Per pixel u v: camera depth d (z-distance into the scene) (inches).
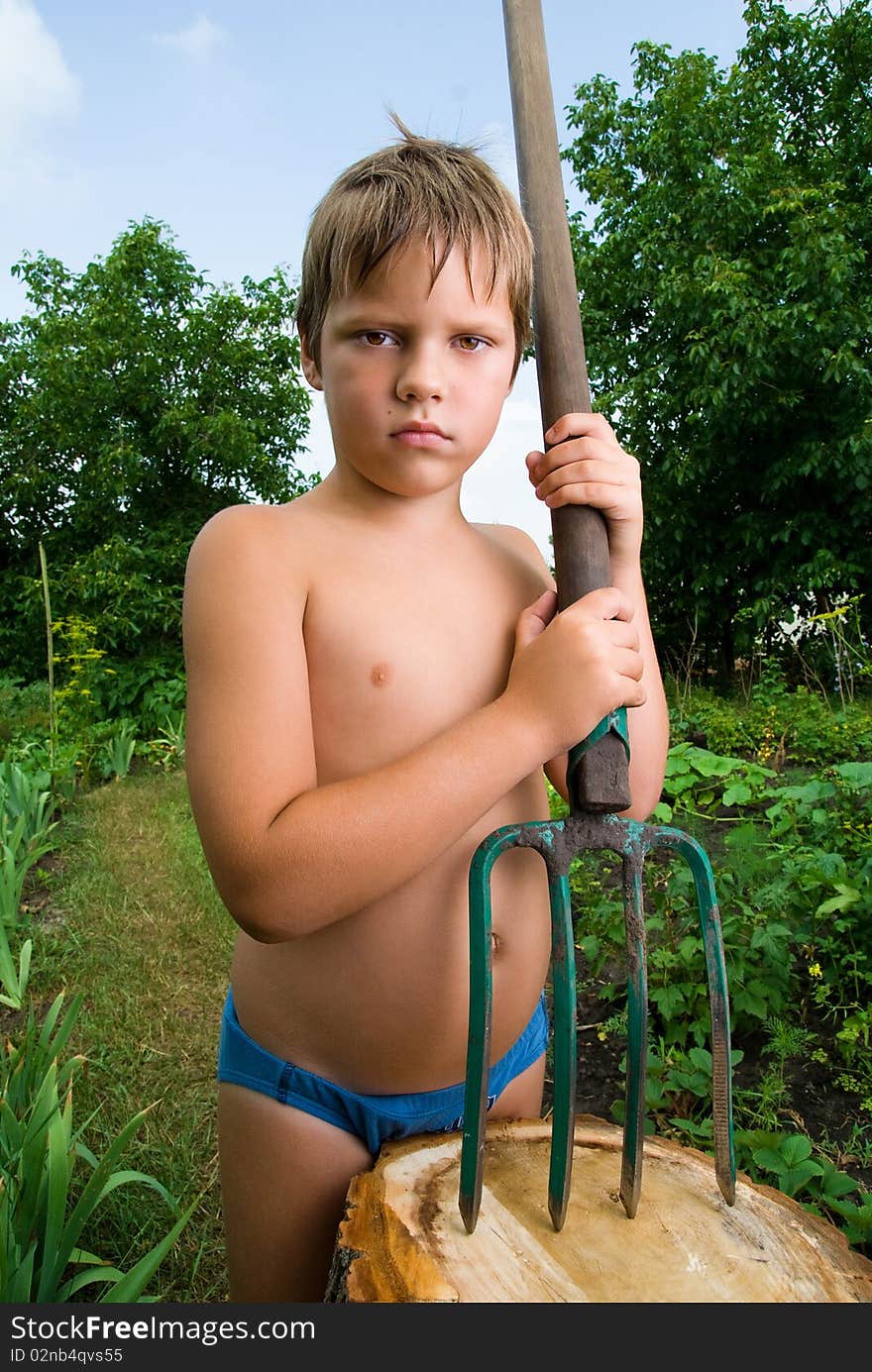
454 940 42.4
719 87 386.6
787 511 367.6
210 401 462.6
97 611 397.4
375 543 43.3
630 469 46.3
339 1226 39.7
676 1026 98.6
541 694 39.2
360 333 39.6
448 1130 46.3
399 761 38.4
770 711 224.4
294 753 39.2
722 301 341.4
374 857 36.7
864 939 105.7
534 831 40.9
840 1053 94.4
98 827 197.3
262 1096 43.7
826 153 384.8
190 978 124.6
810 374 349.1
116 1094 97.0
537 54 50.7
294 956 42.9
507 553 49.6
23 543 463.5
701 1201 42.1
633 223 391.9
